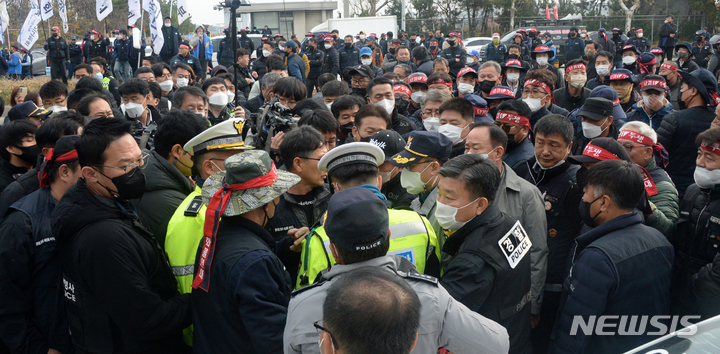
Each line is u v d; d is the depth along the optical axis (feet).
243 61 30.19
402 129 17.20
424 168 9.82
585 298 7.70
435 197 9.91
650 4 115.14
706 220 9.58
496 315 7.44
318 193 10.01
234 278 6.68
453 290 7.23
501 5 115.75
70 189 7.35
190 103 15.66
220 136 8.68
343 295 4.17
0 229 8.32
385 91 16.40
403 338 4.04
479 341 5.69
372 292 4.13
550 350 8.38
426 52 34.96
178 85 27.73
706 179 9.46
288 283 7.89
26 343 8.25
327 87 19.25
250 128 14.82
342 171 7.89
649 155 11.69
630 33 70.54
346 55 47.09
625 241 7.87
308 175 9.62
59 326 8.23
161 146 9.41
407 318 4.09
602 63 24.82
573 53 58.54
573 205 10.55
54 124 10.25
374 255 5.93
